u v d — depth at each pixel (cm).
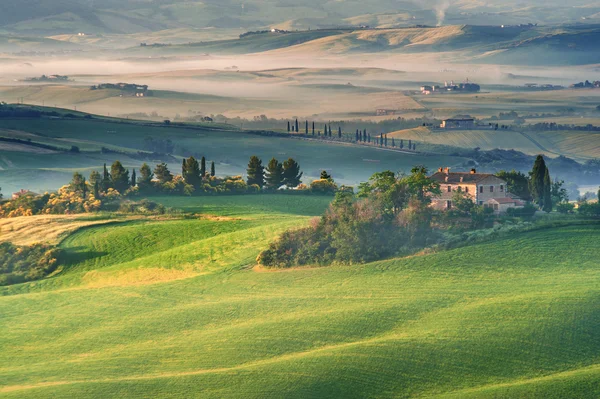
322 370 17925
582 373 17212
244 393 17162
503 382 17175
